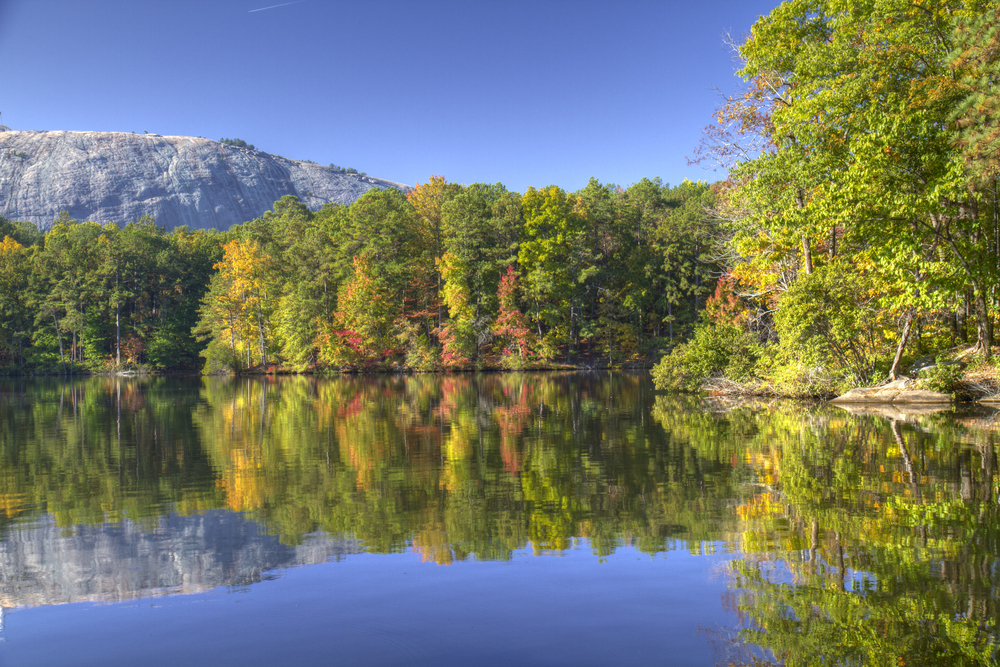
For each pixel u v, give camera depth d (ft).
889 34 60.08
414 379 163.84
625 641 13.56
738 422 55.57
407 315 216.74
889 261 65.87
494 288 218.38
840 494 26.71
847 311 75.00
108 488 31.37
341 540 21.74
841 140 64.49
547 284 204.44
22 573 18.74
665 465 34.88
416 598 16.30
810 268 78.74
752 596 15.90
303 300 205.05
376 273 208.33
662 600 15.81
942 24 58.65
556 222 216.33
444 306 226.17
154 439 50.21
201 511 26.27
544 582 17.28
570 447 42.75
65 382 177.47
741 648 13.09
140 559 19.98
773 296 95.66
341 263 216.33
